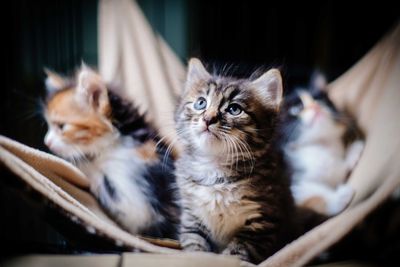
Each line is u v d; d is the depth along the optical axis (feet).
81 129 1.41
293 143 1.49
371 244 1.24
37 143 1.50
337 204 1.40
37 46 1.57
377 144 1.43
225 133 1.29
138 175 1.40
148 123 1.46
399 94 1.44
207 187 1.31
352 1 1.61
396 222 1.23
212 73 1.48
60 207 1.16
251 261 1.26
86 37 1.57
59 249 1.24
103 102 1.44
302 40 1.62
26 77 1.56
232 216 1.31
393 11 1.62
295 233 1.38
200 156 1.32
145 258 1.13
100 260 1.17
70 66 1.56
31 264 1.16
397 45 1.47
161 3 1.62
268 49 1.62
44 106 1.47
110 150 1.42
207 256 1.15
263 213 1.30
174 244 1.32
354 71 1.54
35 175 1.18
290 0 1.61
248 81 1.36
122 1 1.51
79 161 1.41
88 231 1.18
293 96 1.55
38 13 1.56
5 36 1.55
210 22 1.62
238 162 1.31
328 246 1.20
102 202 1.38
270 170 1.33
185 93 1.38
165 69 1.53
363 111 1.51
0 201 1.55
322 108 1.52
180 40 1.63
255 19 1.62
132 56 1.52
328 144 1.50
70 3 1.56
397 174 1.27
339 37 1.63
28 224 1.56
